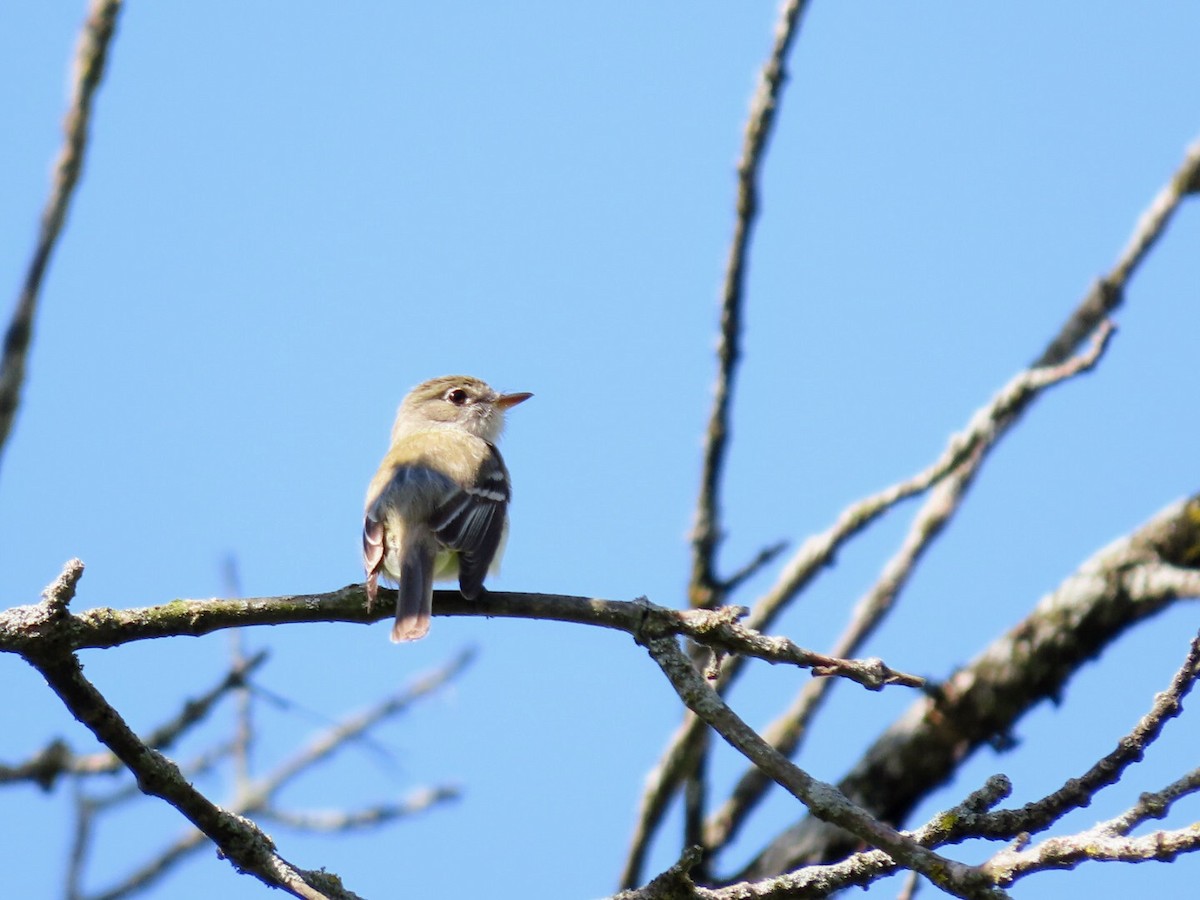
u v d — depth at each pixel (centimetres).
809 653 790
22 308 1083
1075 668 1273
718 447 1178
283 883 809
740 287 1179
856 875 773
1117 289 1377
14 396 1070
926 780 1272
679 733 1196
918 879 991
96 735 790
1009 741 1271
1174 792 690
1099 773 728
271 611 873
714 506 1178
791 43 1162
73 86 1117
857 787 1277
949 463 1159
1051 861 672
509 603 837
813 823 1257
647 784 1212
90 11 1127
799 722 1301
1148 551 1283
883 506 1203
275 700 1105
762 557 1168
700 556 1176
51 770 1234
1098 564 1293
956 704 1276
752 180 1167
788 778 713
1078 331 1377
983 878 664
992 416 1151
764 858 1248
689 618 803
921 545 1303
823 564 1214
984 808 742
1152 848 656
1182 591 1238
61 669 783
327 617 880
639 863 1214
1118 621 1267
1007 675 1276
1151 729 720
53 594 778
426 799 1335
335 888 841
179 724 1084
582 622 829
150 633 844
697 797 1220
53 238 1097
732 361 1181
